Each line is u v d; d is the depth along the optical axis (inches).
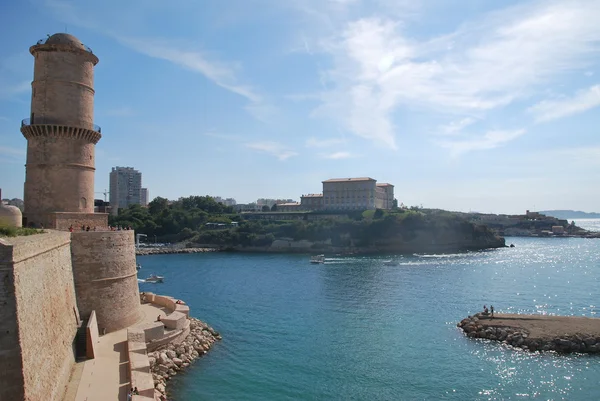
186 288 3503.9
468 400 1427.2
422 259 5595.5
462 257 5836.6
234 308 2733.8
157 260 5708.7
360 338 2076.8
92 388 1183.6
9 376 805.2
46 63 1812.3
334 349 1915.6
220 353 1828.2
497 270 4483.3
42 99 1804.9
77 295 1603.1
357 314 2564.0
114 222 7573.8
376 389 1509.6
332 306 2790.4
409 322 2365.9
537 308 2714.1
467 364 1722.4
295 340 2046.0
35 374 892.0
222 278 4074.8
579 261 5310.0
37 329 959.6
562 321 2132.1
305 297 3100.4
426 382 1563.7
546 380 1561.3
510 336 1975.9
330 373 1646.2
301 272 4468.5
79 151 1862.7
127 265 1802.4
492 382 1553.9
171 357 1609.3
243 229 7367.1
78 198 1851.6
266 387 1507.1
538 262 5206.7
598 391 1471.5
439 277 4015.8
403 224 7052.2
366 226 6983.3
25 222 1790.1
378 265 4982.8
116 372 1296.8
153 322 1695.4
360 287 3508.9
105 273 1683.1
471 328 2122.3
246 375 1601.9
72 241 1600.6
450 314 2549.2
